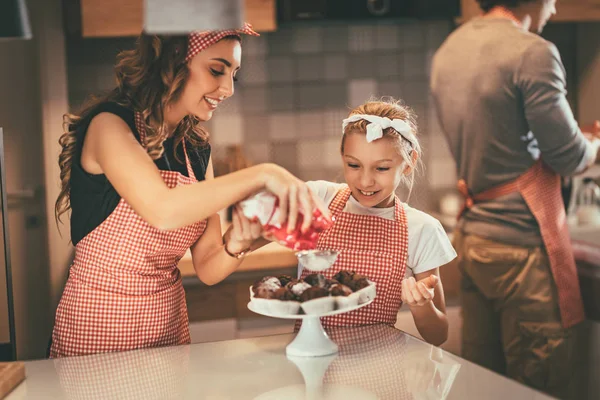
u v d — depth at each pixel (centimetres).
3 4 124
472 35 243
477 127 244
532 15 242
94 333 147
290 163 341
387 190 153
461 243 260
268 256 281
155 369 118
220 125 334
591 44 320
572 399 245
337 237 155
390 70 341
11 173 240
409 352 122
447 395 101
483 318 261
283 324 287
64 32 309
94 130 136
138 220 143
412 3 304
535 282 244
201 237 158
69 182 152
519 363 252
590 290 241
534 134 236
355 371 113
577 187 260
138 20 285
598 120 319
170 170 149
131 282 147
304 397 102
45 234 276
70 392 108
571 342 242
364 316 150
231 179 122
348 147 153
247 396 104
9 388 109
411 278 136
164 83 136
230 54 137
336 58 337
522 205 242
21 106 253
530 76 231
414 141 157
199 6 96
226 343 132
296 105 338
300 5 302
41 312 268
